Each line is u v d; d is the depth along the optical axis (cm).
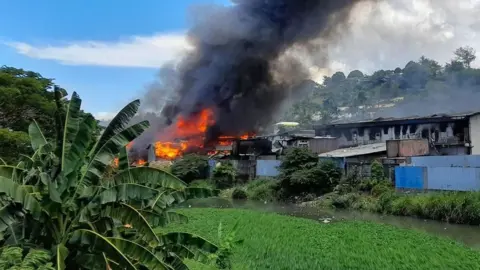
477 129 3441
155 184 839
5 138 1727
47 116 2108
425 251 1433
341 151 3850
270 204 3266
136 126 866
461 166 2816
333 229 1895
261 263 1262
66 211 761
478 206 2230
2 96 1941
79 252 727
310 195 3241
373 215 2598
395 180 2962
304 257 1337
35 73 2384
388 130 4119
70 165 776
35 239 738
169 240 843
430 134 3750
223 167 4253
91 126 799
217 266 1077
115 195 750
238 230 1855
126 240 719
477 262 1288
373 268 1209
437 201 2408
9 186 681
